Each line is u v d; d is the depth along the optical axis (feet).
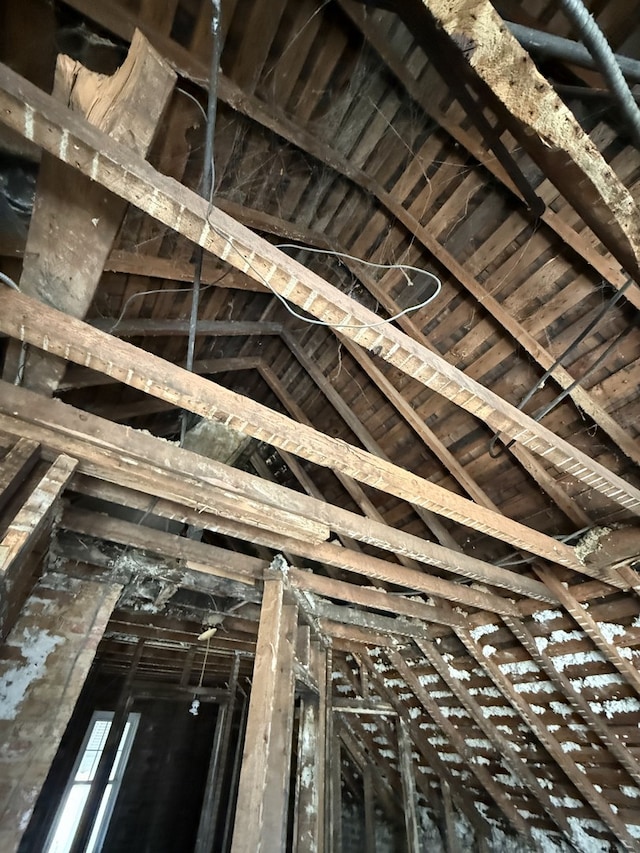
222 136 6.37
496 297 8.21
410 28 3.96
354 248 9.12
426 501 7.10
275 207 8.15
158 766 21.34
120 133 3.58
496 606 11.12
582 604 10.25
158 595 10.10
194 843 20.43
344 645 15.37
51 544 8.04
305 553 8.84
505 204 7.42
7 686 7.22
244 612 11.79
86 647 8.12
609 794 11.93
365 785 18.17
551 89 2.91
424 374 5.25
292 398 12.21
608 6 5.23
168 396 5.30
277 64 5.99
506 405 5.77
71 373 7.05
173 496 6.93
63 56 3.19
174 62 5.25
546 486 9.21
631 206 3.45
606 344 7.59
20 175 4.75
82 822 16.34
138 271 6.83
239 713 22.76
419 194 7.98
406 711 16.34
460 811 16.89
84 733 19.74
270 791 7.46
